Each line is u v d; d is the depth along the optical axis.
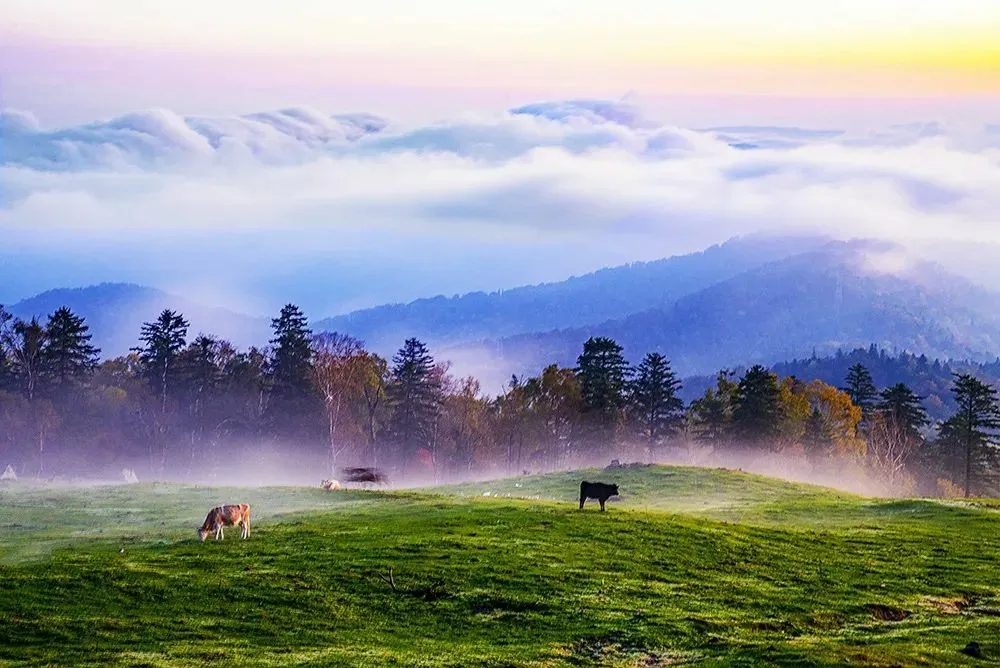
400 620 41.72
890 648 37.72
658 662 37.78
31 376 150.50
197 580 45.03
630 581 47.59
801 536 59.84
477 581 46.38
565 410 158.50
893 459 146.00
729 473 96.25
